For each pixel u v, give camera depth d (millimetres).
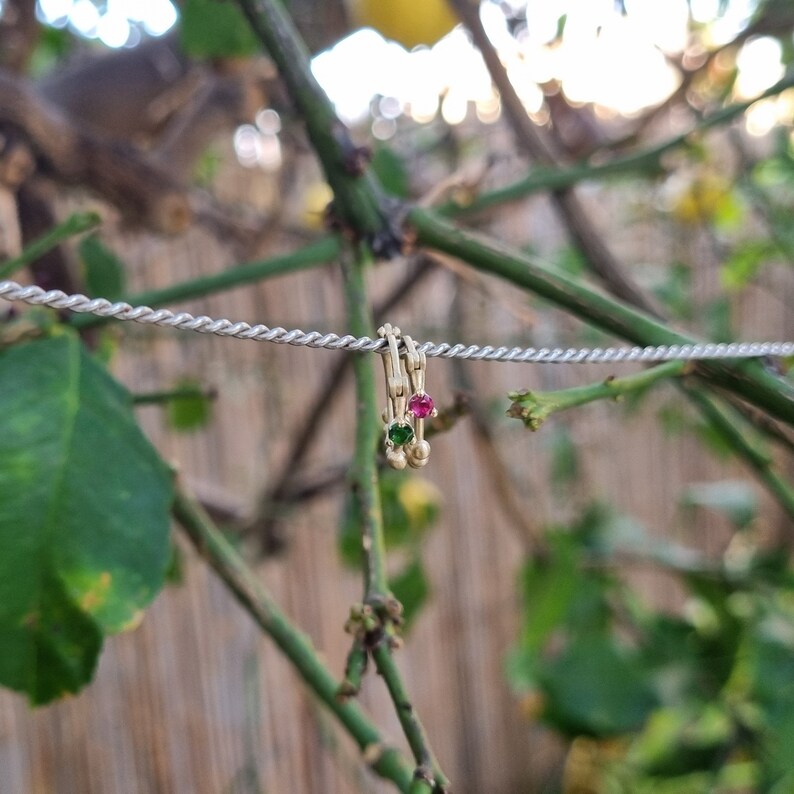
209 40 250
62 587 164
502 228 490
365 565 159
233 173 438
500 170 440
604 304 175
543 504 557
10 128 221
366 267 192
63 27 321
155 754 434
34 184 243
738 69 325
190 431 381
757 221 508
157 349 409
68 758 404
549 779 623
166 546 173
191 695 447
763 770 393
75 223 187
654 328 170
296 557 478
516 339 450
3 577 163
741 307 602
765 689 346
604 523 410
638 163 247
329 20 290
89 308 124
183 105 292
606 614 388
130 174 238
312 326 411
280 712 478
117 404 179
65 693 165
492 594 572
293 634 184
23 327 183
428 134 448
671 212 458
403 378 140
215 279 204
